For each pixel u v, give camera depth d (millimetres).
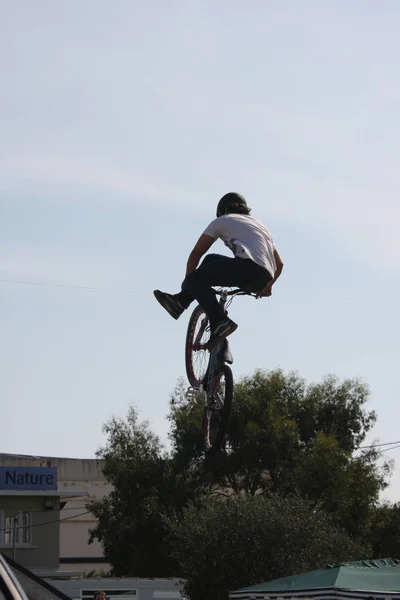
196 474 54594
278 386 56781
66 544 66312
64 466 67625
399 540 55031
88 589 36344
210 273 9312
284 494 51969
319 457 51031
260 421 55281
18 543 44406
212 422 10648
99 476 68562
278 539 38250
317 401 57562
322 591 20438
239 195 9875
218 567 38344
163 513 52281
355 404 57875
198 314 10992
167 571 52250
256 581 37812
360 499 53188
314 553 38562
